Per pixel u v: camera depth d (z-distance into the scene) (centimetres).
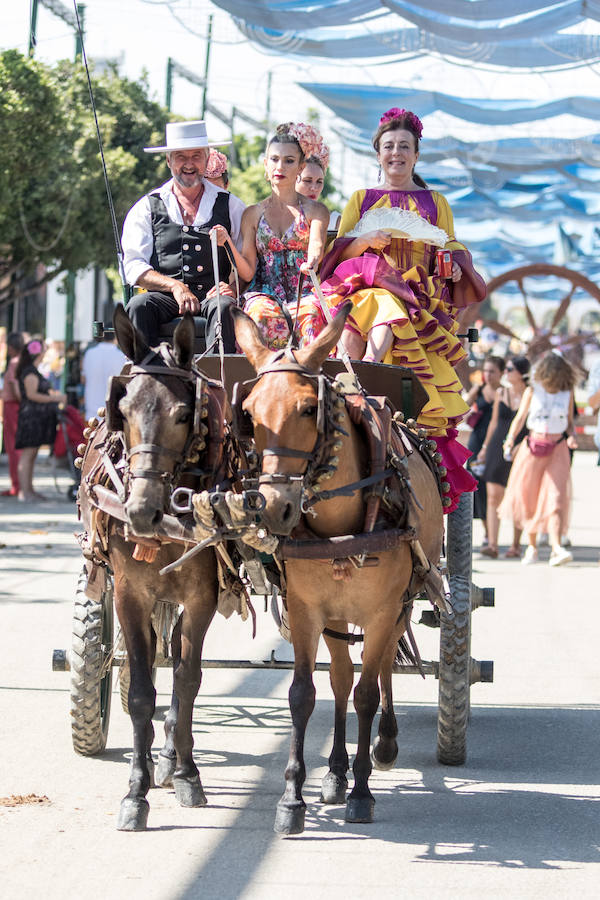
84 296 6738
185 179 1284
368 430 994
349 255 1259
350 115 2883
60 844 950
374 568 988
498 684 1548
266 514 895
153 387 945
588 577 2452
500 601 2156
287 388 922
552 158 3319
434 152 3291
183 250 1277
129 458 949
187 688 1037
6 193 3525
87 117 4006
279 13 1909
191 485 995
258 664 1209
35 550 2573
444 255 1270
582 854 952
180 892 855
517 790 1121
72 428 3619
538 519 2628
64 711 1348
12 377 3547
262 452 926
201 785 1062
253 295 1221
